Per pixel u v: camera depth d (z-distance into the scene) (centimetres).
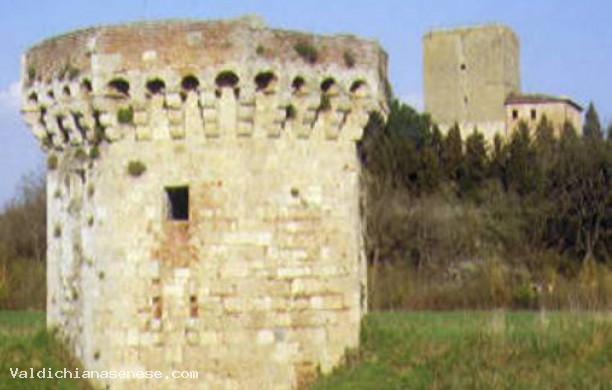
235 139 2631
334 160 2723
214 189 2623
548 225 8225
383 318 3375
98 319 2677
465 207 8612
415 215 8319
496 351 2853
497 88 14038
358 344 2777
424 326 3139
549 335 2966
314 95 2667
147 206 2641
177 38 2609
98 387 2662
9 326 3481
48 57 2814
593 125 10994
